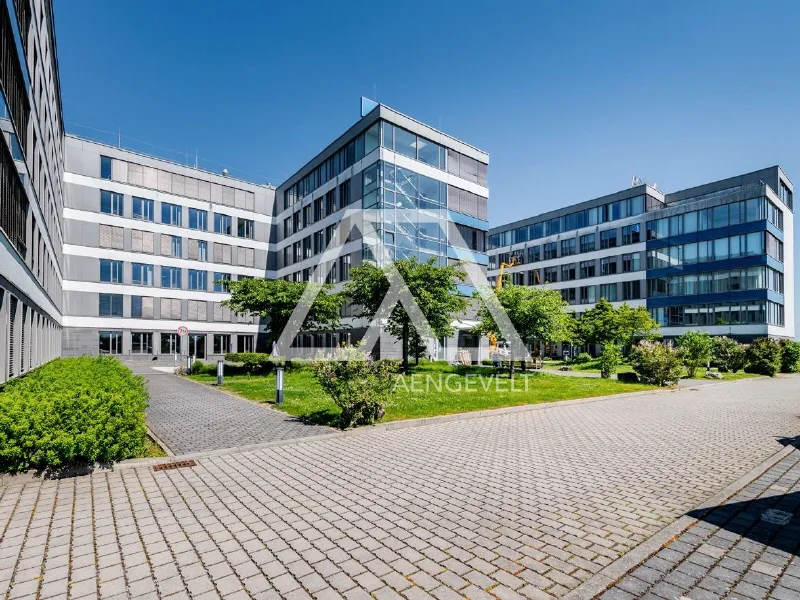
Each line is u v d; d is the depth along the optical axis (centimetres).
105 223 3644
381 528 465
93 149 3628
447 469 684
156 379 2242
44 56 1767
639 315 3816
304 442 855
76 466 639
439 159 3362
